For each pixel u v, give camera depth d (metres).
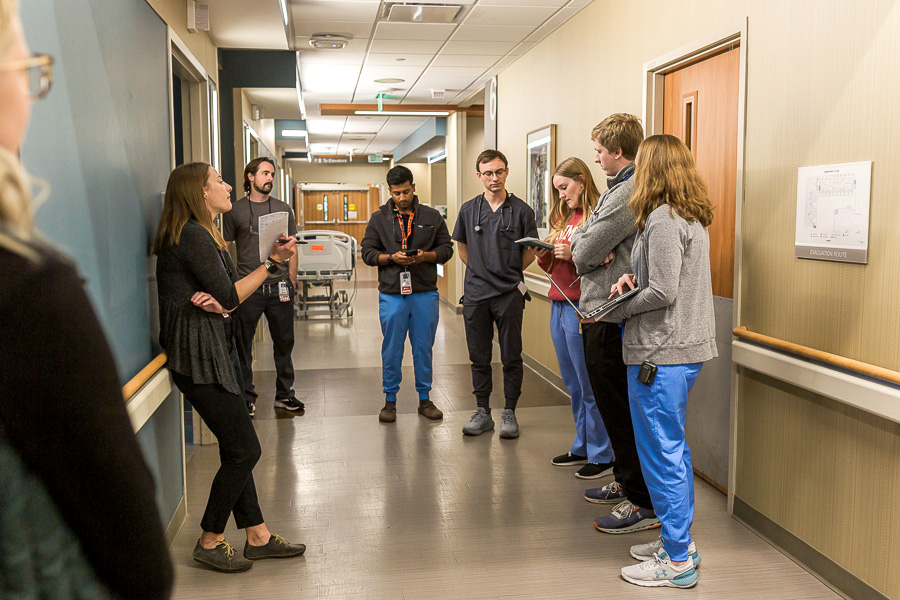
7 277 0.60
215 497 2.68
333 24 5.61
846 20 2.45
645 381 2.49
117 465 0.65
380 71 7.58
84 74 2.05
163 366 2.77
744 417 3.13
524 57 6.67
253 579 2.67
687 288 2.50
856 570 2.44
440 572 2.71
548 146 5.79
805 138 2.68
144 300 2.70
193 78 4.48
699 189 2.50
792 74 2.75
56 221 1.79
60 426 0.63
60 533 0.65
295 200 22.83
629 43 4.28
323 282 9.70
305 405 5.19
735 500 3.22
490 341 4.50
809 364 2.59
